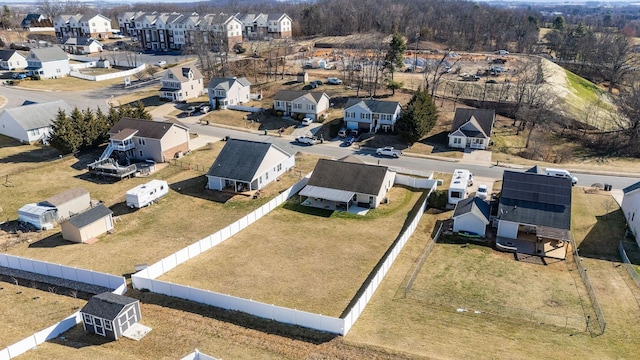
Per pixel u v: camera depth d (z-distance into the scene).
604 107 103.44
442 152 73.25
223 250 45.34
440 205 54.59
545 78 101.00
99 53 150.50
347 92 98.50
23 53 137.12
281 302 36.78
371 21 159.25
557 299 37.09
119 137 66.06
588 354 29.97
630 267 41.19
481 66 115.88
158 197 56.81
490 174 64.31
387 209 54.81
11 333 32.84
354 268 42.16
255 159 59.59
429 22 163.38
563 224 45.91
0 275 40.94
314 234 48.81
